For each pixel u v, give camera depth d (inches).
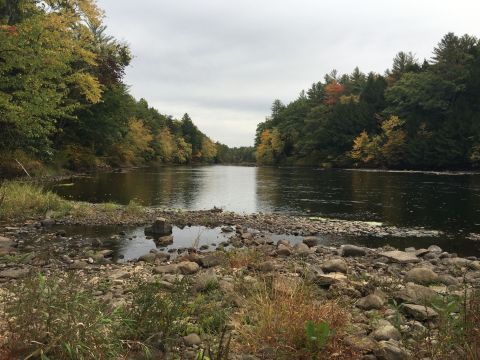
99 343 137.4
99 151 2064.5
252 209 759.7
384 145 2491.4
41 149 1131.9
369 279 281.9
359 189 1119.0
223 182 1413.6
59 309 141.6
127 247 437.1
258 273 289.9
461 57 2459.4
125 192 980.6
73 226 536.1
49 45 850.1
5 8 948.6
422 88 2439.7
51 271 307.1
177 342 163.8
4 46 765.9
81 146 1740.9
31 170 1149.7
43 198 622.2
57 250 401.4
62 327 135.3
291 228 570.9
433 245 463.5
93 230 519.2
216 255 346.6
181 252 412.2
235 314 198.1
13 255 365.1
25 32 790.5
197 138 5354.3
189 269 304.2
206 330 181.0
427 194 978.7
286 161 3949.3
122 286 259.1
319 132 3255.4
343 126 2967.5
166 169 2630.4
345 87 3737.7
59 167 1444.4
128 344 146.5
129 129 2476.6
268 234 537.0
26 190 632.4
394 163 2514.8
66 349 128.3
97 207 658.8
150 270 316.2
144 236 496.4
